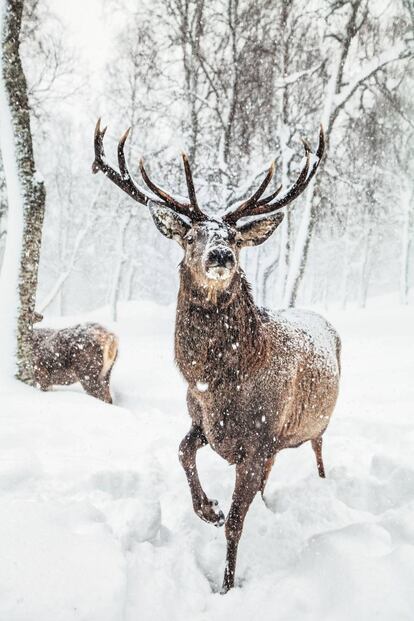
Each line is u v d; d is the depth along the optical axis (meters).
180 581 2.78
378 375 8.06
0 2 6.16
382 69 10.92
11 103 6.30
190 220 3.24
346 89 10.72
